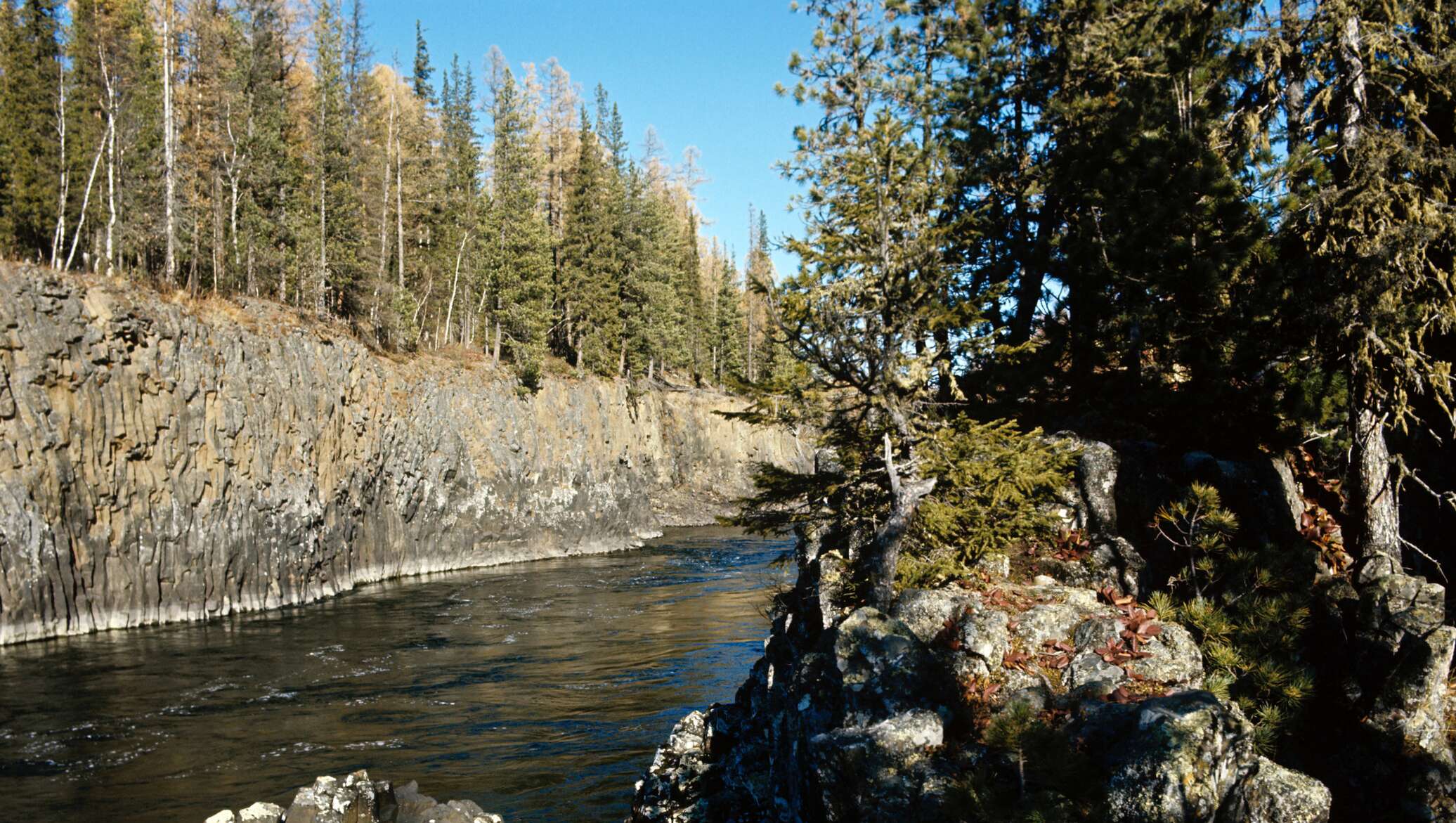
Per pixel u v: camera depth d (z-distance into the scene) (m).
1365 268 10.18
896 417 12.85
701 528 76.31
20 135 45.44
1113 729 8.25
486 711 21.89
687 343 90.81
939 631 10.43
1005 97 18.81
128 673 25.22
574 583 44.38
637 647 29.11
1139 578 11.84
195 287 39.94
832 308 12.61
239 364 37.47
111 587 31.39
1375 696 9.03
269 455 38.09
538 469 59.44
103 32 47.34
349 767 17.86
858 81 14.16
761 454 91.50
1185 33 14.36
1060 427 15.34
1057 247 16.66
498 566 52.91
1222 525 10.98
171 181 42.47
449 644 29.61
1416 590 9.41
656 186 106.38
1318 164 11.43
